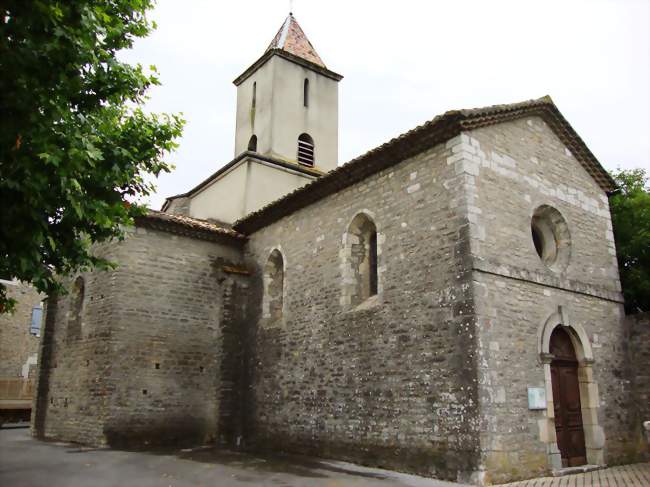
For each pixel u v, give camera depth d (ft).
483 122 37.17
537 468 32.89
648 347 42.19
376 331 39.01
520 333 34.81
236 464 38.22
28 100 20.10
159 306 50.14
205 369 51.47
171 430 48.34
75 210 22.81
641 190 53.21
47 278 25.13
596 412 38.27
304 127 69.77
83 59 21.66
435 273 35.60
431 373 34.32
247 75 73.97
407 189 39.17
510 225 37.01
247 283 54.60
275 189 63.72
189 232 53.21
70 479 31.78
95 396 47.29
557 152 43.47
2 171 20.54
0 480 31.35
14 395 76.95
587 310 40.68
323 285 45.03
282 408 46.26
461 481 31.04
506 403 32.42
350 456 38.93
